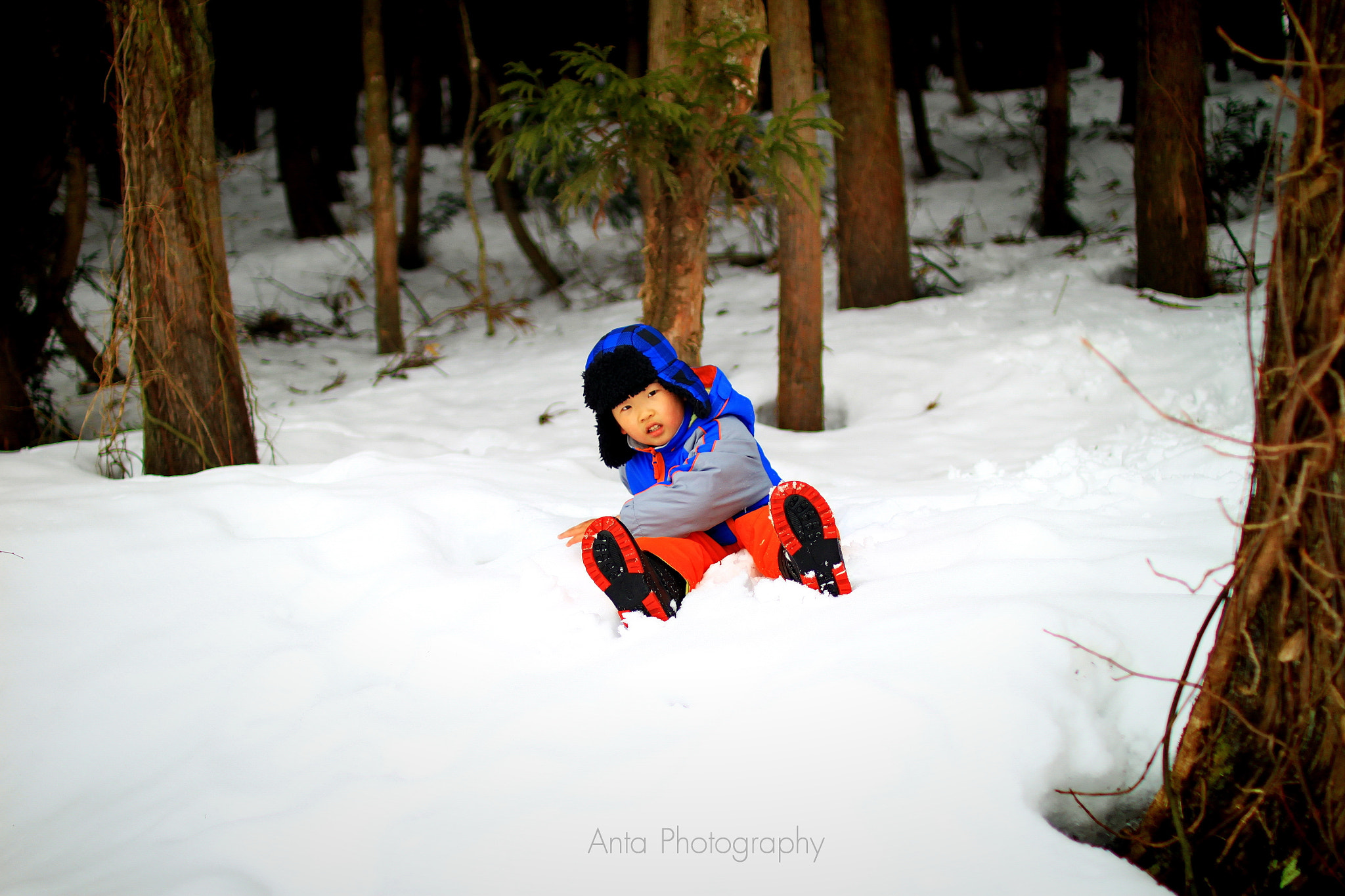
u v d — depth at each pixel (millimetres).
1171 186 7602
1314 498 1367
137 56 3965
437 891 1571
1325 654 1395
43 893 1675
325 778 1918
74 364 8820
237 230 14422
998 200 12648
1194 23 7434
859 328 7500
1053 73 10758
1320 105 1276
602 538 2273
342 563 2893
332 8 12656
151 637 2488
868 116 8203
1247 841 1512
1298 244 1351
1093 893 1435
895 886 1489
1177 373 5773
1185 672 1523
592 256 12898
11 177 6391
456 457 4578
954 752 1722
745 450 2428
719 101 4793
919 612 2131
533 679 2162
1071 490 3143
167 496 3357
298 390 8336
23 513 3150
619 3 11320
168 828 1832
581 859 1601
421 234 13742
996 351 6414
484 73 11648
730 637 2180
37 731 2176
